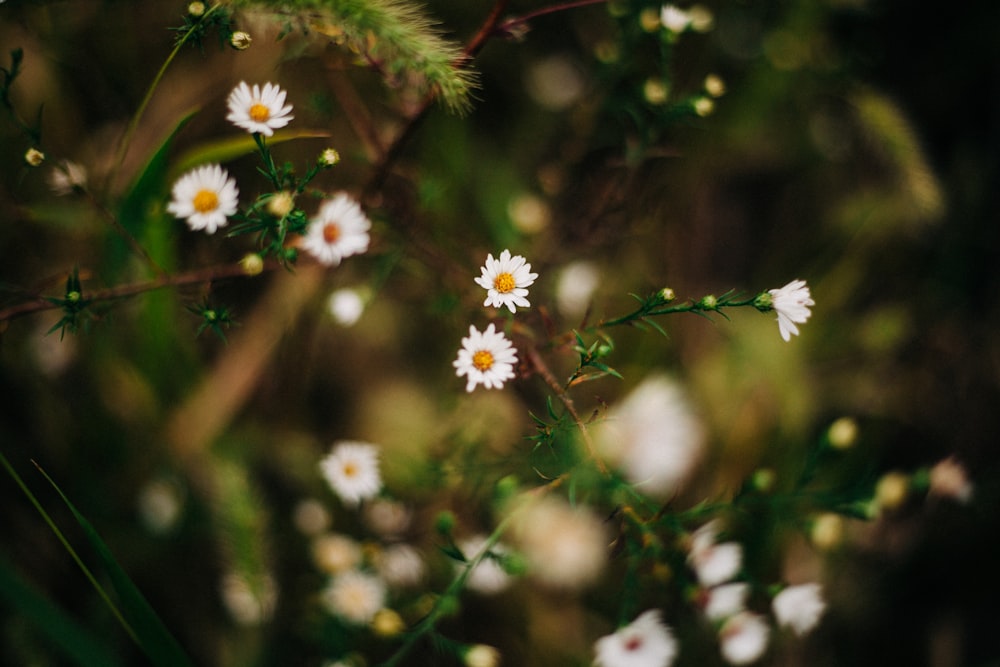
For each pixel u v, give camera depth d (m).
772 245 0.42
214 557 0.36
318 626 0.33
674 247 0.40
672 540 0.32
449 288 0.33
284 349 0.36
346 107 0.32
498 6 0.28
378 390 0.38
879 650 0.38
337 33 0.28
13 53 0.28
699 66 0.39
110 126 0.36
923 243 0.41
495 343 0.27
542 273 0.36
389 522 0.35
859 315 0.41
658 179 0.39
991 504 0.38
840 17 0.40
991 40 0.40
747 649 0.31
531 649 0.36
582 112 0.37
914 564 0.38
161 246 0.32
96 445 0.36
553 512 0.35
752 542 0.35
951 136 0.42
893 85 0.42
